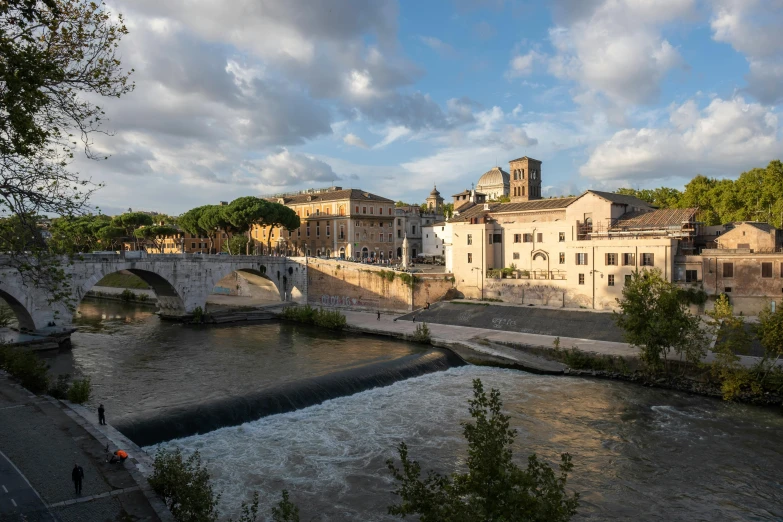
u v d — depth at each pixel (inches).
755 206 4180.6
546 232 3489.2
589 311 3041.3
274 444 1593.3
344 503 1270.9
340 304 4168.3
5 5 850.1
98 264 3235.7
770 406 1945.1
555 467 1489.9
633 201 3710.6
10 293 2775.6
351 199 5452.8
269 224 5073.8
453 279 3774.6
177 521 949.2
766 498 1332.4
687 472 1464.1
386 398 2028.8
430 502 732.0
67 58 1051.3
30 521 908.6
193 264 3846.0
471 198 5664.4
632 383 2241.6
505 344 2711.6
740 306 2719.0
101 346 2910.9
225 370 2385.6
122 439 1362.0
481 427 728.3
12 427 1321.4
